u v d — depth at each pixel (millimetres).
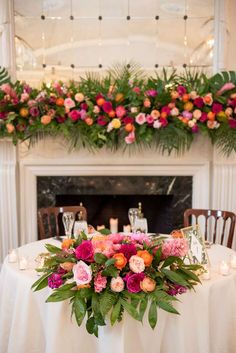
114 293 1462
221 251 2287
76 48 3561
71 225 2451
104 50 3562
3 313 1944
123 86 3182
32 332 1807
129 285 1440
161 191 3678
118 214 3834
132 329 1575
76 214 3027
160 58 3564
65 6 3514
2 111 3168
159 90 3137
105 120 3178
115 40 3553
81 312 1405
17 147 3551
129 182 3666
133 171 3572
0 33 3359
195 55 3551
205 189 3590
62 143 3520
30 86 3438
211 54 3535
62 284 1532
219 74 3223
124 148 3506
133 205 3801
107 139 3281
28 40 3535
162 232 3797
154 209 3797
